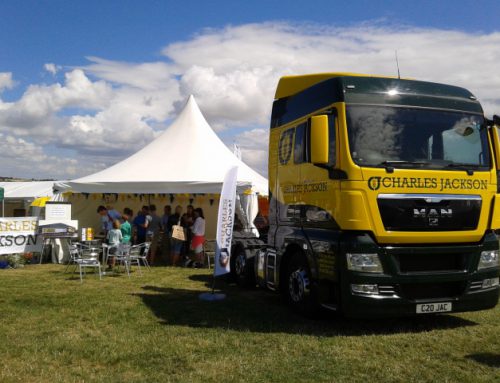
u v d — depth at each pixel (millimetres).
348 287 5863
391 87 6375
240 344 5656
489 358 5215
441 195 6074
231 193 8602
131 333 6133
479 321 6906
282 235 7500
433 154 6172
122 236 12203
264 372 4766
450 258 6246
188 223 14156
